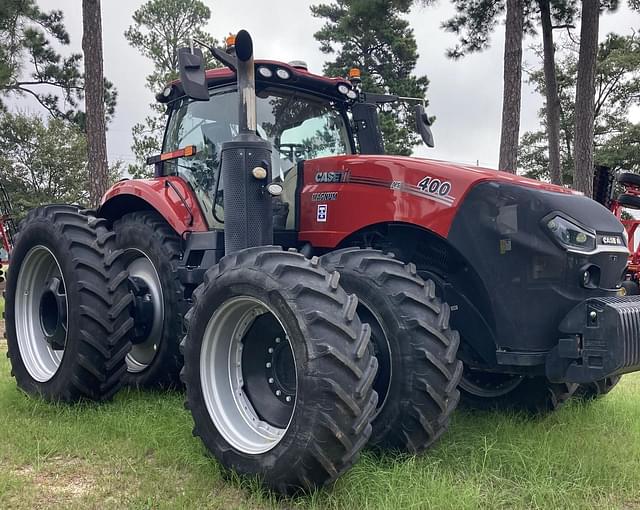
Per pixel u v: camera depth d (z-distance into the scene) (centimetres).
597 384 418
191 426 353
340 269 323
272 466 263
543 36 1622
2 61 1786
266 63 414
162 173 492
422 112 463
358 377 256
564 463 307
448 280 350
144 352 468
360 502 260
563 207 318
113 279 404
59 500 265
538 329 313
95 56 1012
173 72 2867
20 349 443
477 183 330
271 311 274
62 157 3139
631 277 1110
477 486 277
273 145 428
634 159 3095
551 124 1617
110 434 349
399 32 2708
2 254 1405
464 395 419
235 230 335
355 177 371
